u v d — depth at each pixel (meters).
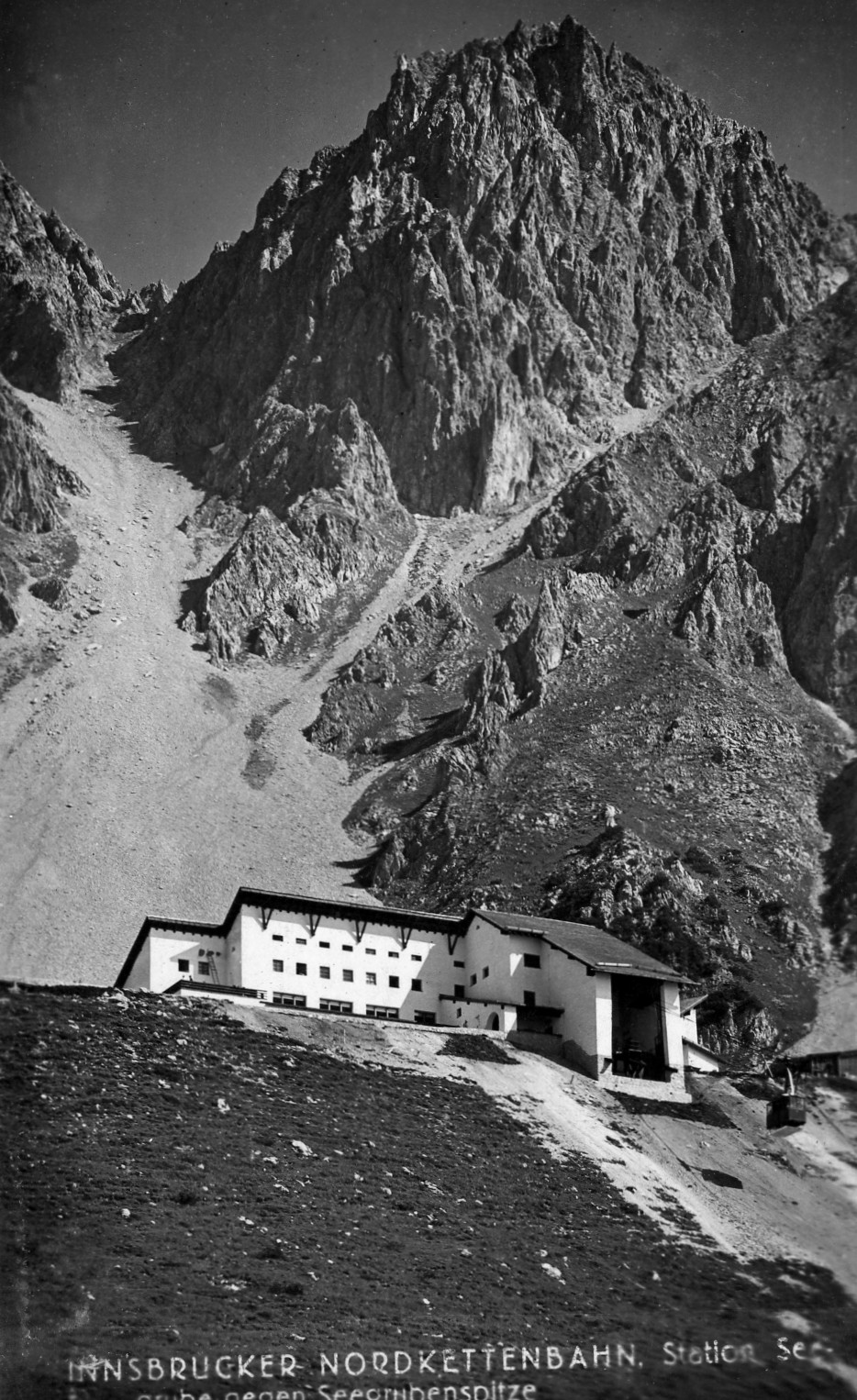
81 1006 118.50
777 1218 102.44
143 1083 106.12
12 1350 69.38
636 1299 85.19
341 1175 98.69
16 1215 84.69
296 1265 83.88
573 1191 103.81
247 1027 121.25
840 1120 118.88
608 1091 124.19
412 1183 100.06
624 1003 132.38
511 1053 127.25
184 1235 85.50
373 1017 133.00
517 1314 81.00
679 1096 124.94
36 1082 103.12
